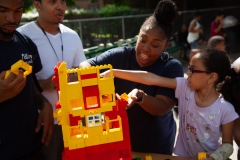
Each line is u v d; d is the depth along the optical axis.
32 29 2.14
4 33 1.45
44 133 1.71
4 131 1.47
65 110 1.18
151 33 1.63
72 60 2.27
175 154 1.84
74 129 1.27
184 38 8.52
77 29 8.32
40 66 1.80
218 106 1.63
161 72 1.77
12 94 1.35
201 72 1.60
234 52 9.25
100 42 8.77
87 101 1.28
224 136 1.64
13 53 1.50
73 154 1.18
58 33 2.23
